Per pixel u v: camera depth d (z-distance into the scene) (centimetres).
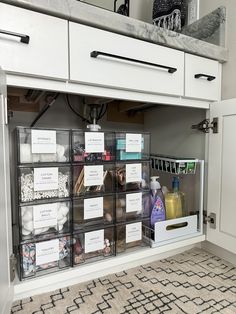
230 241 86
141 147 85
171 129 119
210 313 62
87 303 66
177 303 66
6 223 57
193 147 105
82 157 74
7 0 55
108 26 67
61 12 61
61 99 113
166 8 112
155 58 77
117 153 80
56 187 69
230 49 92
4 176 56
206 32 99
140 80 75
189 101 89
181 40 81
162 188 99
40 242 68
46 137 67
